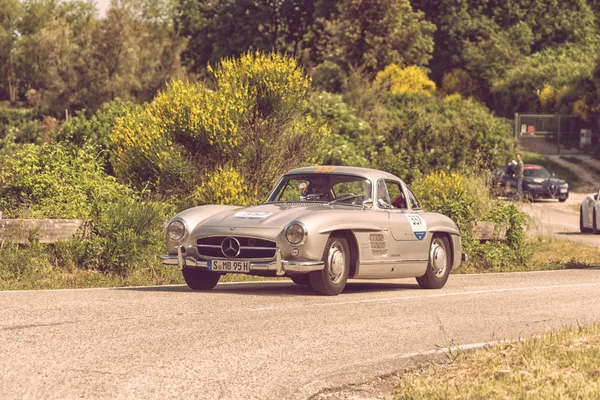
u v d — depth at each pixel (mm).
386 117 56125
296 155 30844
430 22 123250
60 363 11133
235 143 29406
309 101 46062
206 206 19359
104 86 105125
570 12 130625
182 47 114125
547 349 12570
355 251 18797
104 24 106562
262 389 10516
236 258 17875
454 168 46750
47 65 120875
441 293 19703
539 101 106812
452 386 10758
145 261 22453
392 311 16484
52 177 25141
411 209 21219
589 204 45625
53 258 22016
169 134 29703
